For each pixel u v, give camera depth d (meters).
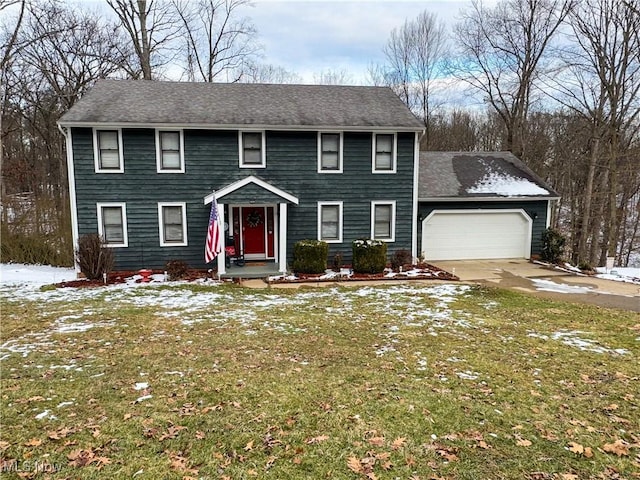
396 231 15.75
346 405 4.79
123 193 13.84
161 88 15.48
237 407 4.72
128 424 4.31
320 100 16.02
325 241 15.21
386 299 10.64
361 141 15.09
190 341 7.12
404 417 4.53
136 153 13.77
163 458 3.74
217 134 14.17
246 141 14.43
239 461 3.71
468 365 6.09
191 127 13.66
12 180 24.50
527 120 25.02
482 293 11.29
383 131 15.02
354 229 15.43
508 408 4.77
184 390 5.15
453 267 15.57
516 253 17.17
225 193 13.66
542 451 3.91
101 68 23.98
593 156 19.31
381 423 4.39
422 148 32.06
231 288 12.20
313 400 4.91
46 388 5.16
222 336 7.43
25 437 4.04
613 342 7.20
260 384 5.35
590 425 4.41
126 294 11.20
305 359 6.29
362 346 6.92
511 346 6.96
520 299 10.62
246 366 5.98
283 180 14.75
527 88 23.22
